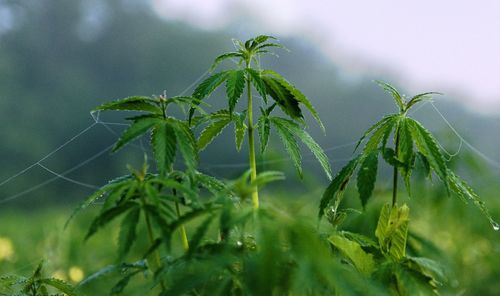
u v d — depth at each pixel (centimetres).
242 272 156
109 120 2642
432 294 166
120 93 3400
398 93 178
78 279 312
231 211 153
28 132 2761
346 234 177
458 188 179
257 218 151
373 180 169
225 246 157
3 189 2583
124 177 169
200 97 171
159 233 158
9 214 912
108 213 160
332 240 170
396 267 169
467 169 295
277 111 1459
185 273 156
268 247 148
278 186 247
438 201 279
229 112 174
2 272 353
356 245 170
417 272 168
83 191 2681
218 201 157
